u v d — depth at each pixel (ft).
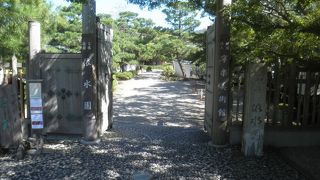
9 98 18.54
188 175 15.58
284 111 20.38
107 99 25.12
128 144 21.02
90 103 20.98
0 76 18.62
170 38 103.24
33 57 21.86
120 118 32.01
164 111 37.37
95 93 21.22
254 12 18.65
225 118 20.38
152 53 122.31
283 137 20.02
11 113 18.66
